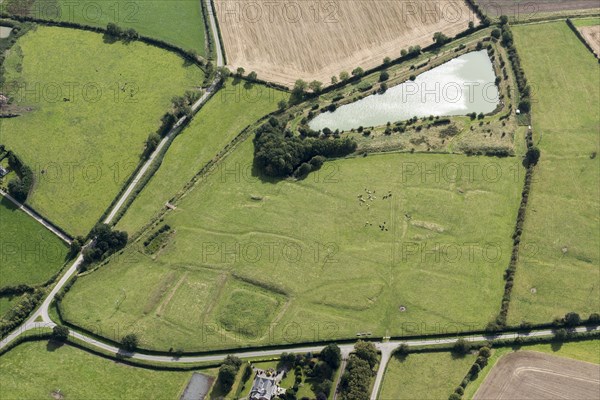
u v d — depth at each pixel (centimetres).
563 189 17925
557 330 15338
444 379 14600
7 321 15525
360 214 17462
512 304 15725
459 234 17050
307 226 17262
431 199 17738
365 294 15988
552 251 16700
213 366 14975
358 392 13900
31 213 17588
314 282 16225
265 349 15188
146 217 17600
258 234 17150
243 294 16050
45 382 14788
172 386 14712
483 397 14312
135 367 15025
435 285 16125
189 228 17338
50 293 16238
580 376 14625
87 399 14538
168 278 16400
